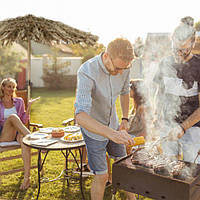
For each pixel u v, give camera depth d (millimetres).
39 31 3771
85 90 1678
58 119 6469
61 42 4156
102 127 1558
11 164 3316
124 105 2193
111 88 1830
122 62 1484
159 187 1251
